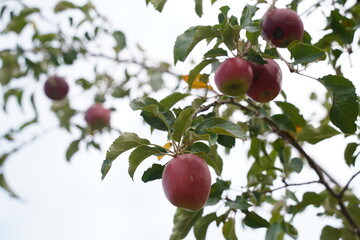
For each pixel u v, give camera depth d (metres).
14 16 2.34
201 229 1.41
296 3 1.47
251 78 1.23
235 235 1.43
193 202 1.14
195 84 1.45
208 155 1.18
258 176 1.52
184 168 1.14
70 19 2.38
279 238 1.69
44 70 2.36
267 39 1.35
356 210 1.54
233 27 1.22
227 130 1.15
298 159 1.52
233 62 1.23
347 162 1.46
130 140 1.14
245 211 1.35
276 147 1.55
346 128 1.24
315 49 1.22
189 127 1.15
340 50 1.49
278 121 1.48
